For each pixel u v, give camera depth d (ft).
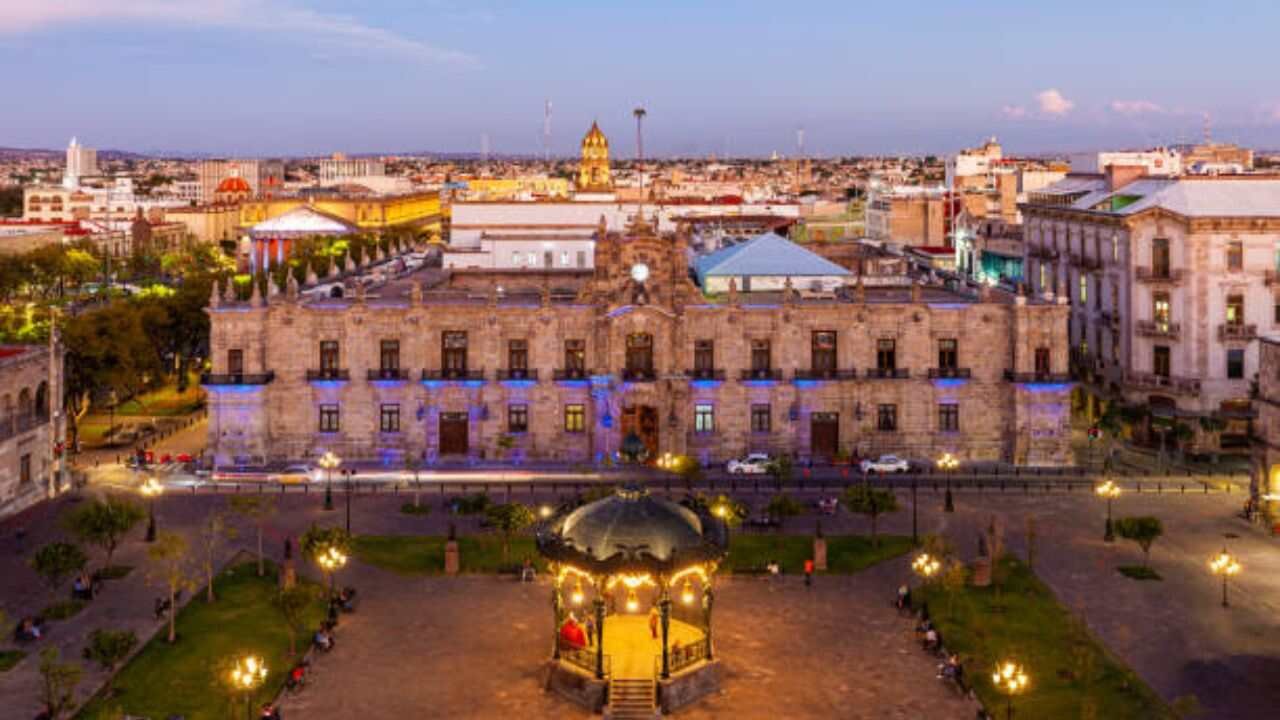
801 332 385.09
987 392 386.52
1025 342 381.40
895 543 294.05
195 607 247.29
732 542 295.69
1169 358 404.98
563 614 233.55
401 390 385.91
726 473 376.48
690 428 387.14
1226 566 245.24
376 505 332.39
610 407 383.45
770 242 462.19
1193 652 220.84
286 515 321.11
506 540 277.03
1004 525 310.86
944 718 193.88
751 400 386.52
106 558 279.49
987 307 384.47
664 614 203.00
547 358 387.14
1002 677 193.67
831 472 375.66
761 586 262.26
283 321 384.06
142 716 192.65
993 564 266.36
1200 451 393.29
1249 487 349.82
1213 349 396.16
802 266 447.01
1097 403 446.19
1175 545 291.38
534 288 470.39
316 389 385.70
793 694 204.03
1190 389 396.16
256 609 246.27
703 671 206.18
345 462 385.91
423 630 235.61
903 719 193.67
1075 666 211.61
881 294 419.95
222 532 303.07
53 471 345.31
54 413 347.36
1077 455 400.06
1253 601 249.14
